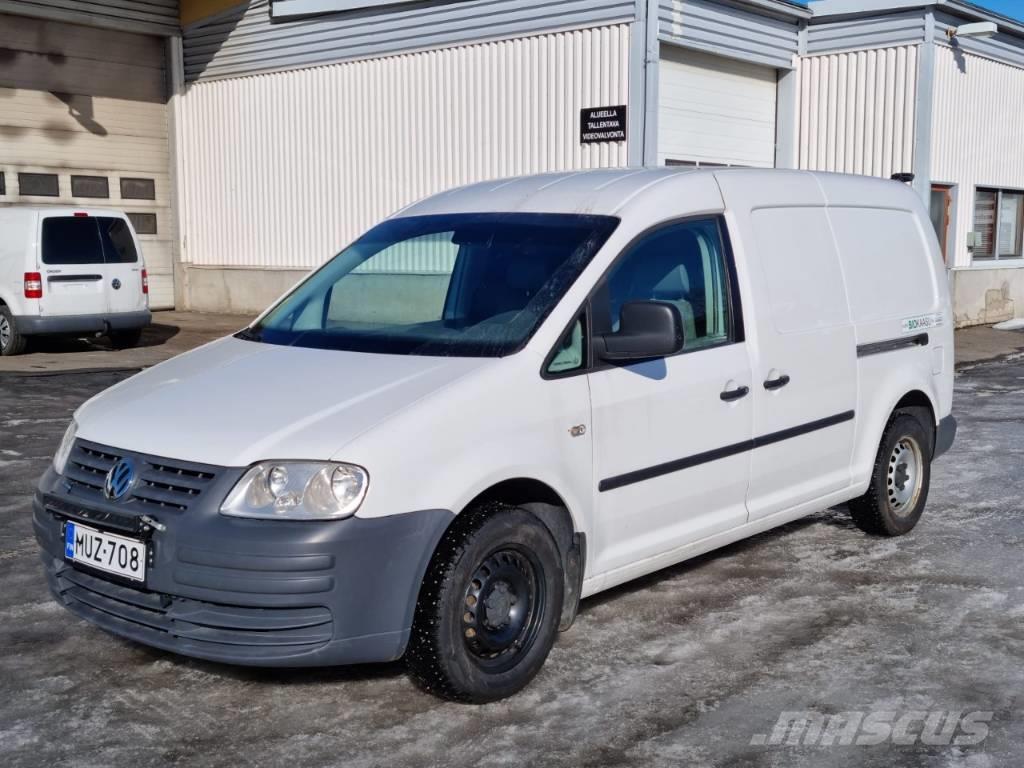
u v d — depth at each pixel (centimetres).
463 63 1521
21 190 1758
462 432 382
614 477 435
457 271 470
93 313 1357
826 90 1588
